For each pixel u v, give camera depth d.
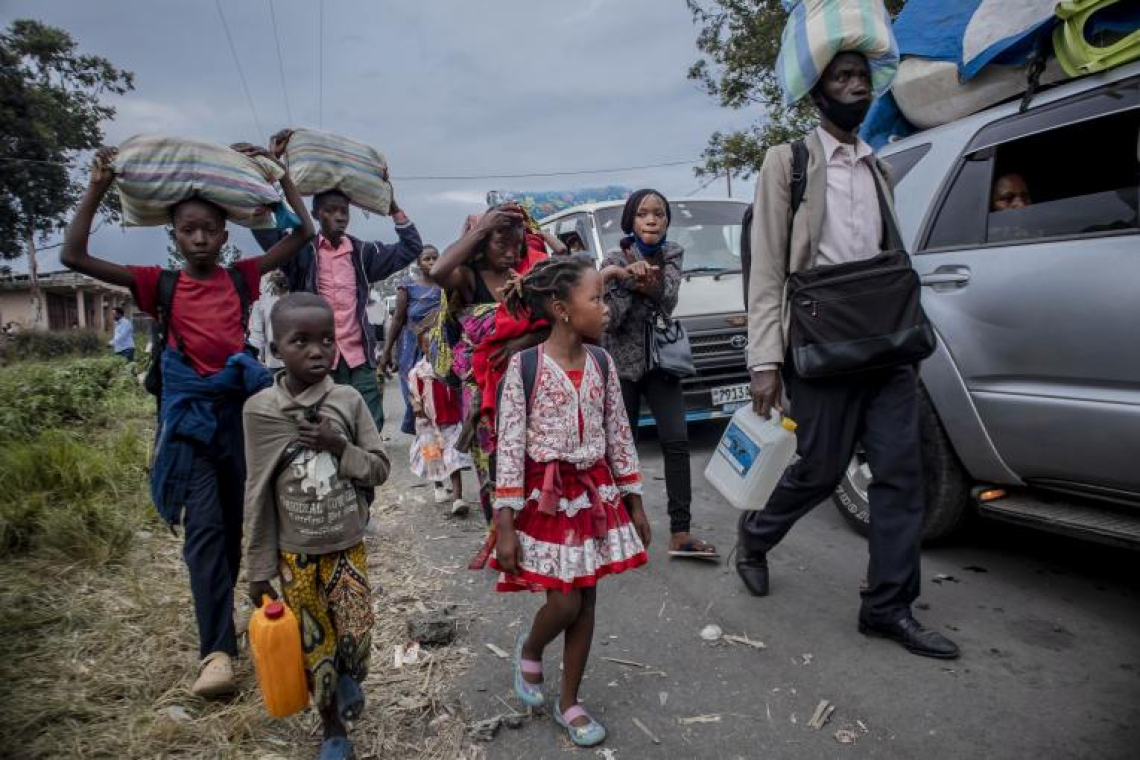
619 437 2.54
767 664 2.89
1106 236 2.90
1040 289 3.08
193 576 2.80
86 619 3.32
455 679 2.89
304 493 2.35
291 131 4.13
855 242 3.07
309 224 3.22
